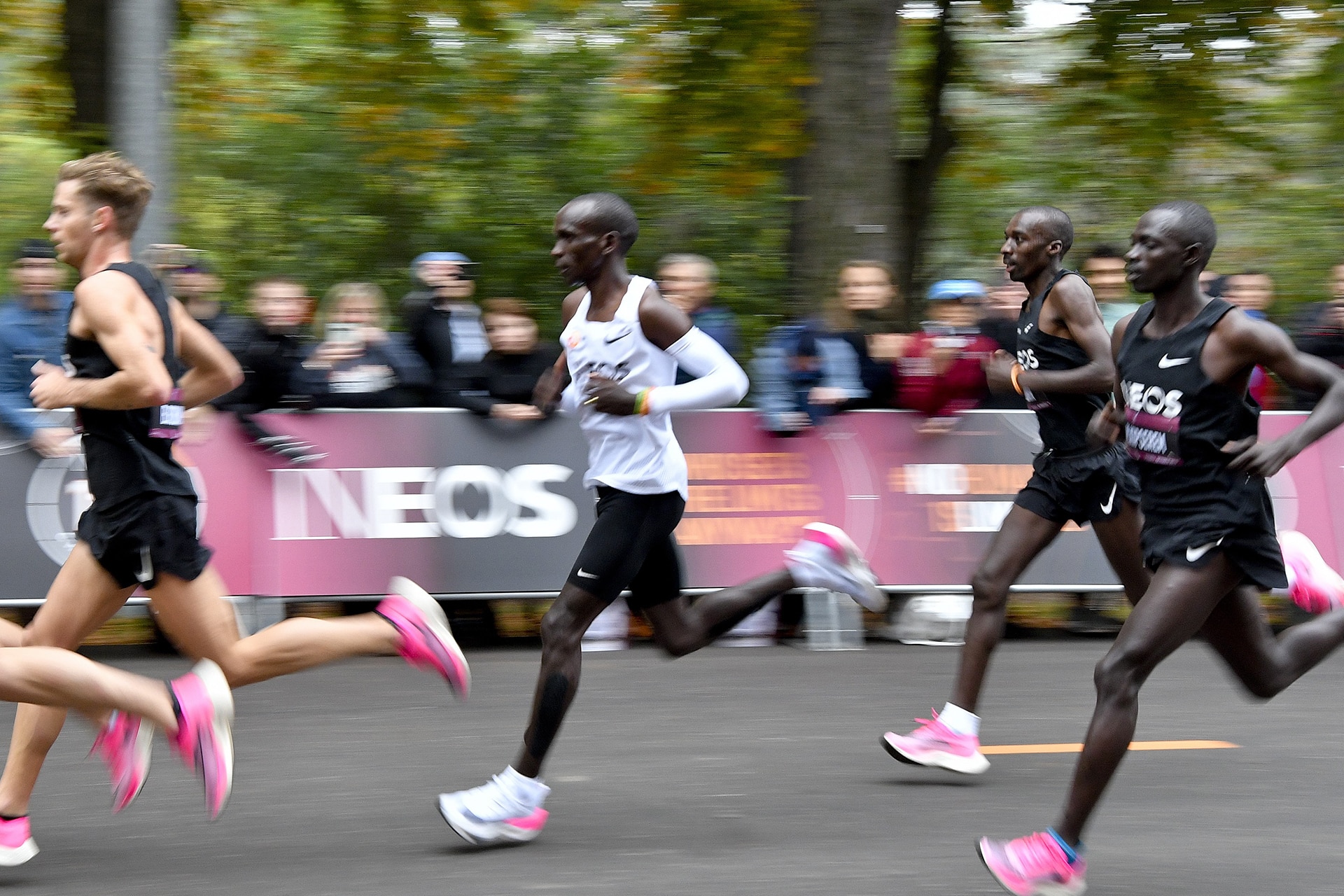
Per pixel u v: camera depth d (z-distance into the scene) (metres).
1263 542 13.16
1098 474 17.45
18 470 24.08
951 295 27.05
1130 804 16.36
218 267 51.16
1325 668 24.59
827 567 16.67
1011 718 20.89
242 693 22.14
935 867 13.85
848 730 19.91
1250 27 42.62
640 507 14.74
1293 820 15.68
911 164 46.75
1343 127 48.28
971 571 26.77
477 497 25.62
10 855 13.62
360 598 25.00
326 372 25.41
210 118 48.69
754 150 39.03
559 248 14.57
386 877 13.45
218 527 24.62
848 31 33.91
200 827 15.14
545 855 14.20
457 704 21.34
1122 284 27.36
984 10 44.94
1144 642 12.77
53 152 54.59
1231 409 13.10
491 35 43.12
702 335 14.56
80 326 12.80
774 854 14.27
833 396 26.19
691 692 22.27
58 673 12.45
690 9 39.59
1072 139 50.16
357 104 44.31
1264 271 51.69
